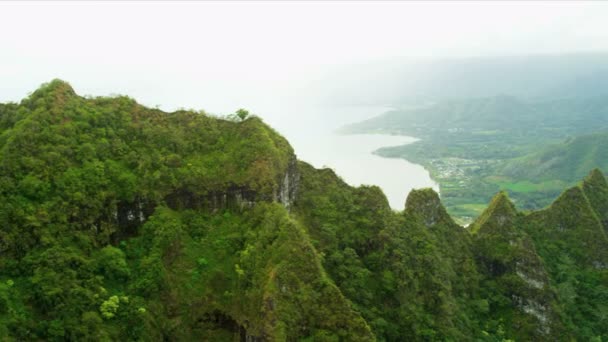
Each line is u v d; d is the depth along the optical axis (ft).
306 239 208.03
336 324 191.72
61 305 180.75
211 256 220.64
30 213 195.62
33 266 186.80
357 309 232.32
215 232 230.68
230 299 206.59
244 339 200.44
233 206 241.35
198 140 257.75
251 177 239.71
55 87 246.27
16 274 185.47
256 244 212.02
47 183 206.08
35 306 180.86
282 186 252.62
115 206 218.59
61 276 187.52
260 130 258.78
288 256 199.31
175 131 257.14
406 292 255.91
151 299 200.54
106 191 217.77
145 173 230.89
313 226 267.59
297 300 191.93
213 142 259.60
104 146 232.12
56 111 233.76
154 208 229.04
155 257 209.56
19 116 230.27
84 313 183.01
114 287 200.34
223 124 268.82
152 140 248.11
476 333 270.26
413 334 242.78
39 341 172.76
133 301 195.52
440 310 261.65
